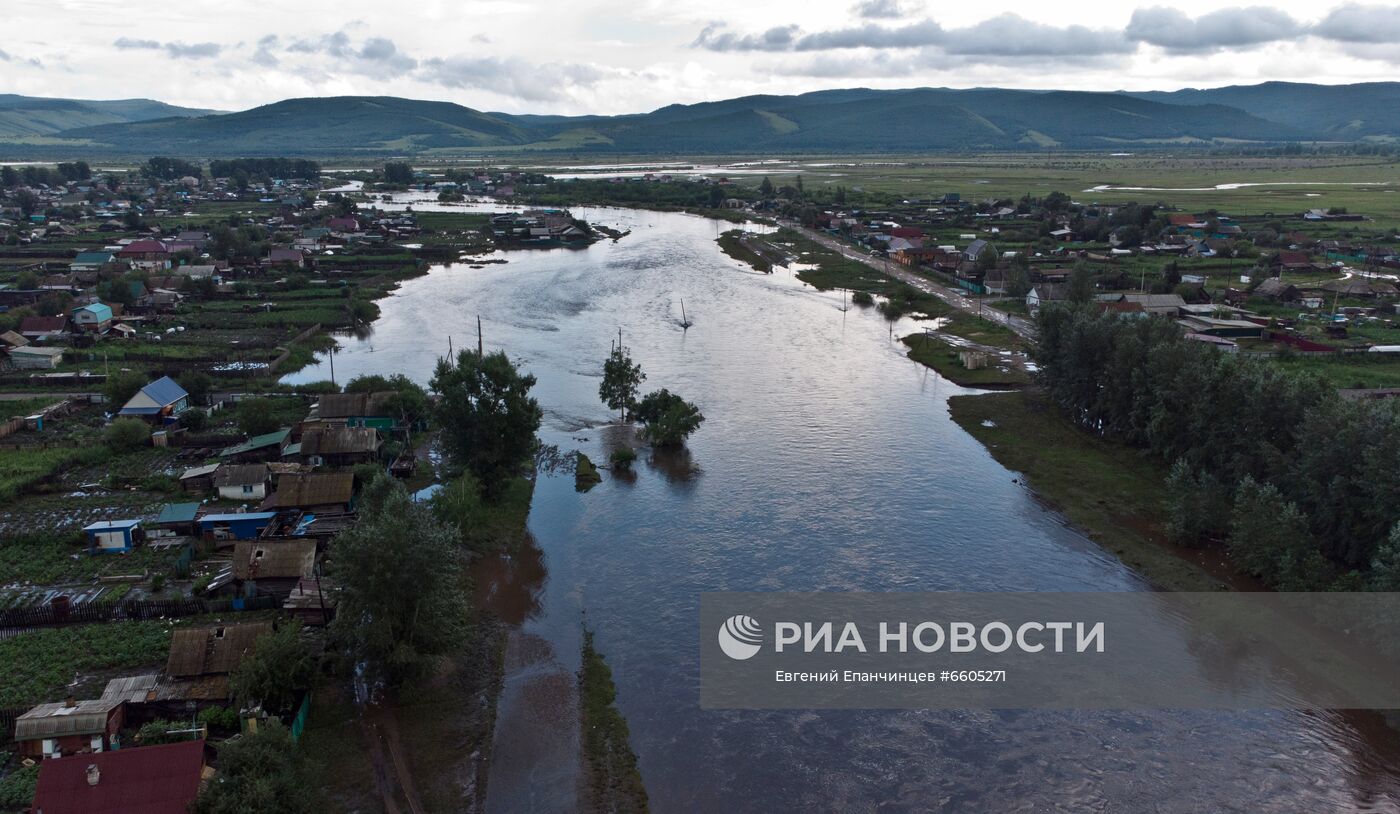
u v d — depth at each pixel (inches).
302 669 2203.5
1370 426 2854.3
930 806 1989.4
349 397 4261.8
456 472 3585.1
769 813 1973.4
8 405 4530.0
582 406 4845.0
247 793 1733.5
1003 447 4202.8
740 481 3818.9
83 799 1732.3
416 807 1966.0
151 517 3265.3
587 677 2460.6
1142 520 3437.5
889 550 3191.4
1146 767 2111.2
